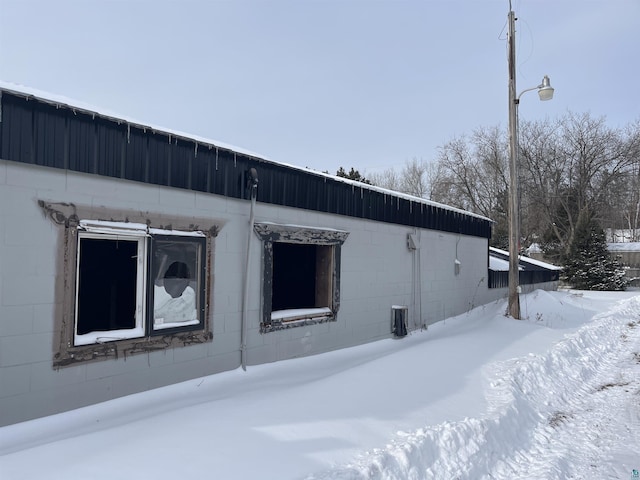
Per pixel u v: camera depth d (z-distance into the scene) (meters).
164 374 5.32
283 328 7.01
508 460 4.37
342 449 3.76
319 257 8.20
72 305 4.48
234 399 4.89
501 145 42.44
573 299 17.42
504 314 12.31
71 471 3.07
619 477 4.10
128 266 5.26
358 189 8.73
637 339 11.24
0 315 3.99
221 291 6.03
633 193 46.97
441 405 5.17
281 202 6.97
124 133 4.94
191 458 3.35
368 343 8.94
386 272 9.58
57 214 4.38
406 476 3.59
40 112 4.25
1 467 3.11
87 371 4.60
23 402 4.13
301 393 5.18
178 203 5.50
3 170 4.02
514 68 12.33
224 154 6.09
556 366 7.71
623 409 6.04
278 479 3.17
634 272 36.34
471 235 13.73
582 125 40.12
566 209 39.09
